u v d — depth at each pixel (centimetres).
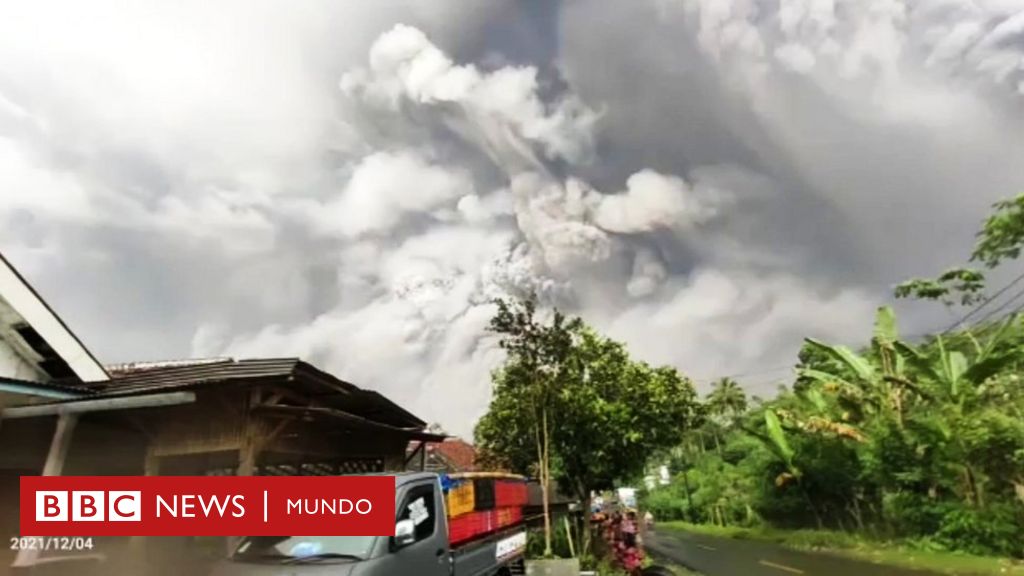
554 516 1597
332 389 979
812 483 2320
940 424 1698
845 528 2175
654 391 1800
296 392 956
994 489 1628
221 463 961
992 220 2278
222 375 884
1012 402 1759
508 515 1046
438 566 657
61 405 712
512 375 1471
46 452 821
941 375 1867
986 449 1597
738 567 1561
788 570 1470
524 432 1636
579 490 1809
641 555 1425
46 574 747
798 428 2331
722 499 3706
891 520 1883
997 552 1500
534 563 1195
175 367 1045
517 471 1803
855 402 2191
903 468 1823
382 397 1124
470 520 814
